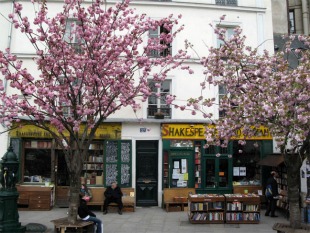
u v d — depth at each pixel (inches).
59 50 403.5
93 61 387.9
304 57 406.6
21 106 382.6
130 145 611.8
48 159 610.5
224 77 430.9
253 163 635.5
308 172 508.7
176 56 474.6
